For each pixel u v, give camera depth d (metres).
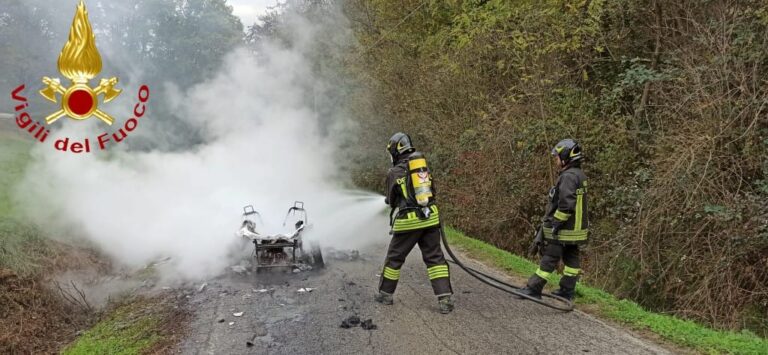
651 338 5.09
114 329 5.80
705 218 7.71
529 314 5.68
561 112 10.94
